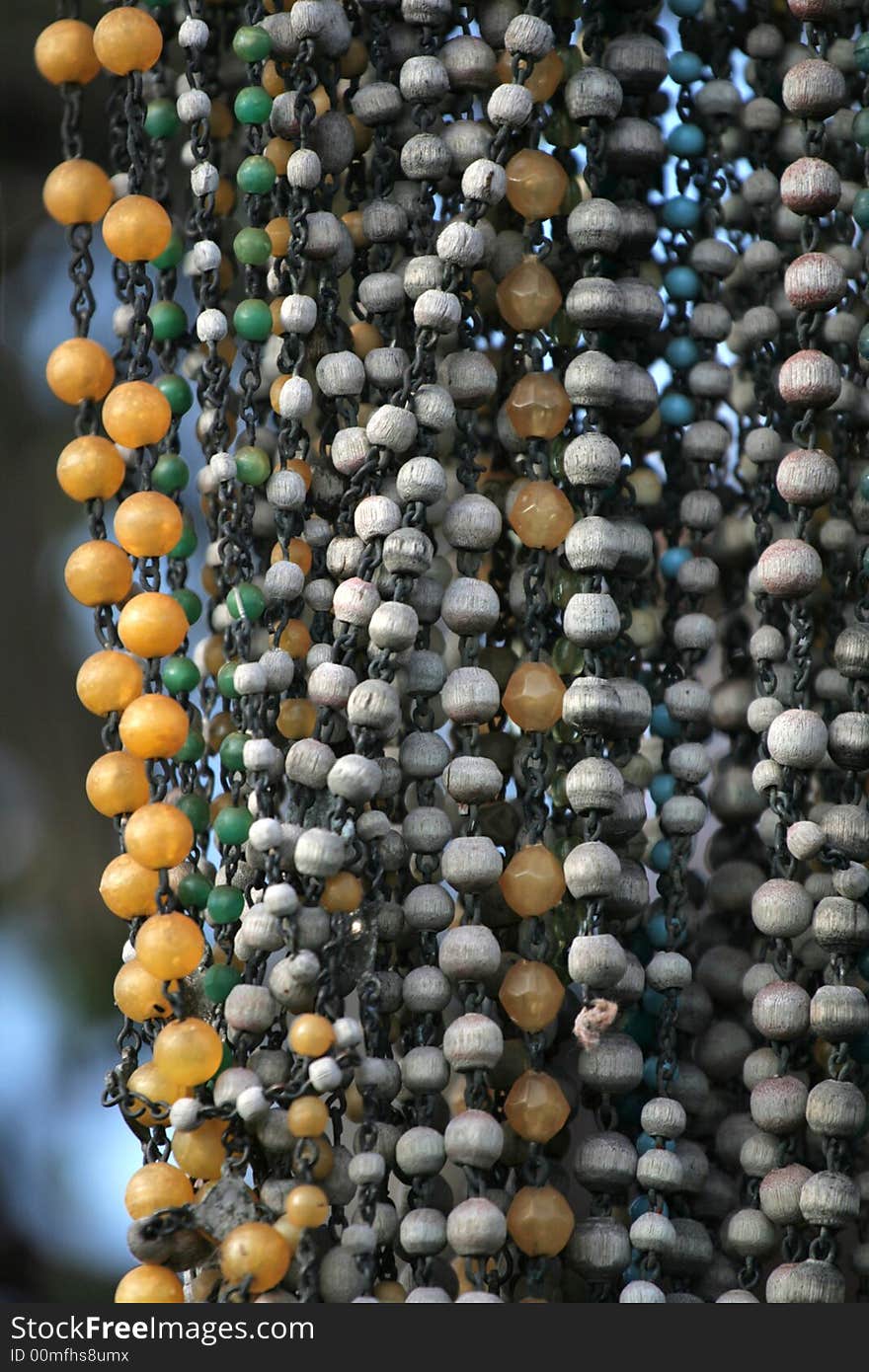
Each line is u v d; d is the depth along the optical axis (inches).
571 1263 20.5
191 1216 20.0
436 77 20.8
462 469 20.9
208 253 20.9
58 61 20.9
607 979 20.3
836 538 21.5
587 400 20.8
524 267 21.0
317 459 21.1
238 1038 20.3
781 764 20.6
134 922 20.6
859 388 21.6
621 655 21.4
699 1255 20.8
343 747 20.8
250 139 21.1
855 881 20.6
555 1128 20.4
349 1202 20.4
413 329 21.2
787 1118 20.6
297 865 20.0
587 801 20.4
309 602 20.9
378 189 21.1
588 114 21.0
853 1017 20.4
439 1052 20.4
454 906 20.6
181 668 20.9
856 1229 21.7
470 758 20.5
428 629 20.9
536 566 20.8
